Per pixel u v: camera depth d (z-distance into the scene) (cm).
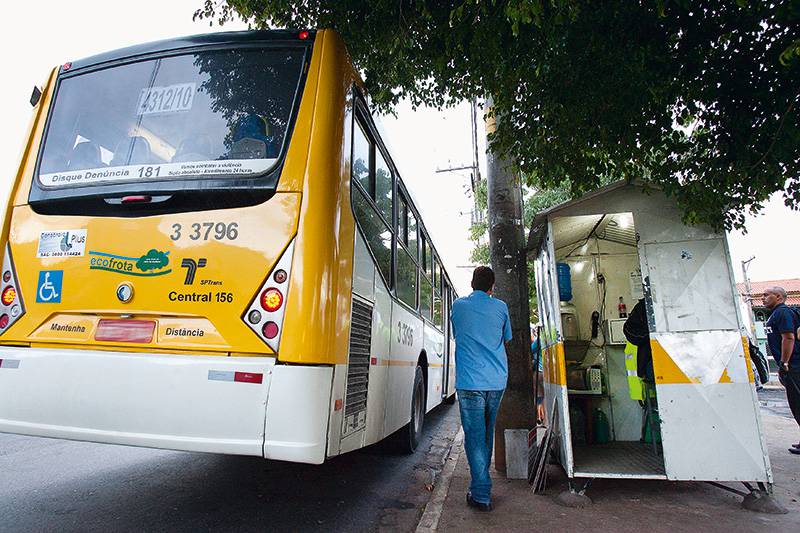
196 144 330
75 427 295
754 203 414
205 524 360
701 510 397
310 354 280
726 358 414
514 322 532
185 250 304
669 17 360
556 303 474
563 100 404
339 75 347
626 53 368
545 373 601
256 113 333
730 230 433
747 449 399
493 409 425
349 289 339
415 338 643
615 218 572
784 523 367
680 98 418
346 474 525
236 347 286
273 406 272
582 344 632
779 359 612
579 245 662
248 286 293
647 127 423
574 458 494
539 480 447
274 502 419
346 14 446
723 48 368
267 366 277
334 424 299
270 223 302
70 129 359
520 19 347
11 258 334
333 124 329
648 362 494
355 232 364
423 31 431
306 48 348
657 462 476
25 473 466
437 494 444
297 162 314
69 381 298
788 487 459
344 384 322
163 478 465
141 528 345
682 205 431
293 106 331
